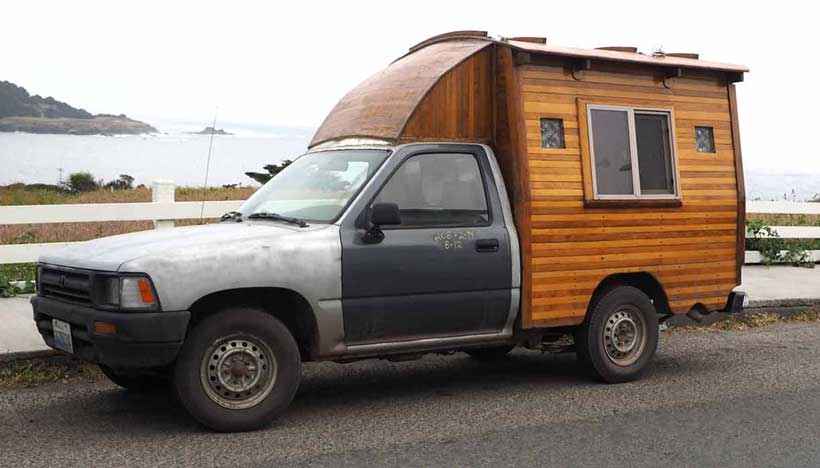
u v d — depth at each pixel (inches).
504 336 290.0
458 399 286.8
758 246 579.2
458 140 287.4
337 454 224.4
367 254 257.9
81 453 222.8
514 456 224.4
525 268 287.1
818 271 557.0
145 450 225.8
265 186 299.1
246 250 241.3
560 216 294.8
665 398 289.1
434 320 271.9
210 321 237.6
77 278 242.2
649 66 318.7
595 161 304.5
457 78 287.1
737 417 265.4
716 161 335.9
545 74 296.4
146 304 228.7
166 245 240.2
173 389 255.0
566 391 298.5
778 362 349.4
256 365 243.3
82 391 287.9
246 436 239.9
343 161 282.4
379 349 265.6
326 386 304.8
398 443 235.0
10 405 269.9
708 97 336.2
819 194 780.6
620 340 311.6
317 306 250.8
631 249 311.7
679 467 217.3
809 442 239.9
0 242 485.4
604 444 236.1
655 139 322.7
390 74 304.2
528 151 290.4
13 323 344.8
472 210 282.0
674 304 325.1
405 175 271.9
